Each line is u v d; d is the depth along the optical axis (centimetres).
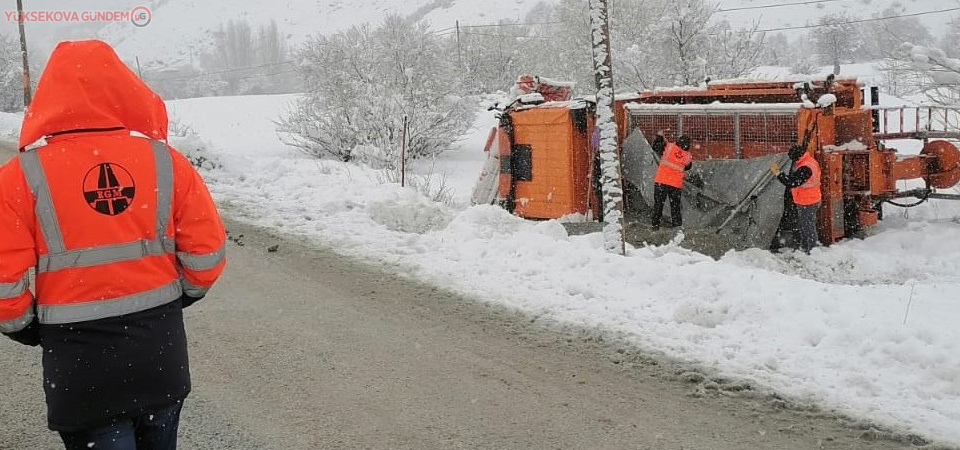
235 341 623
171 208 295
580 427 472
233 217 1103
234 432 469
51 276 280
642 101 1297
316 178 1378
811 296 661
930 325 588
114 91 288
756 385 529
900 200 1438
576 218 1255
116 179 284
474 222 1005
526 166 1323
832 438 455
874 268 1009
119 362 283
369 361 580
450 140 2336
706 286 708
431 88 2223
